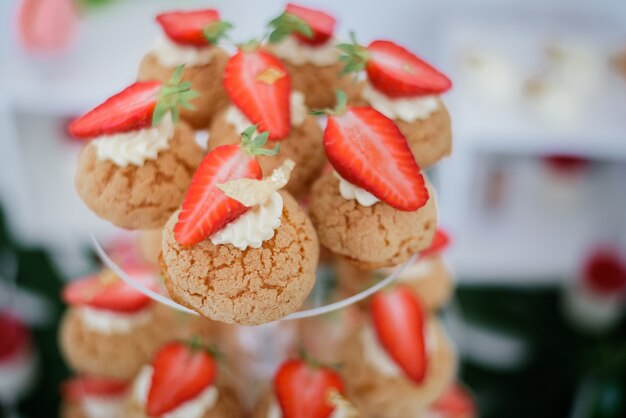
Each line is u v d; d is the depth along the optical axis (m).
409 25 0.60
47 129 0.55
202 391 0.33
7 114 0.52
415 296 0.36
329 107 0.34
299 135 0.32
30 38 0.52
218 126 0.32
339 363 0.35
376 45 0.32
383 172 0.29
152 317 0.36
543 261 0.55
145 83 0.31
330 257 0.33
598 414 0.48
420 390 0.36
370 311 0.36
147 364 0.36
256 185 0.28
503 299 0.54
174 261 0.28
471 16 0.60
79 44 0.54
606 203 0.59
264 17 0.58
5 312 0.49
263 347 0.36
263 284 0.28
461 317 0.52
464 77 0.54
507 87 0.53
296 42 0.34
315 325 0.36
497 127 0.51
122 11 0.55
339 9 0.58
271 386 0.34
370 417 0.36
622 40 0.58
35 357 0.49
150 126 0.31
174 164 0.31
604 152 0.51
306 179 0.32
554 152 0.52
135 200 0.31
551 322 0.53
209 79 0.33
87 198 0.31
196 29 0.33
